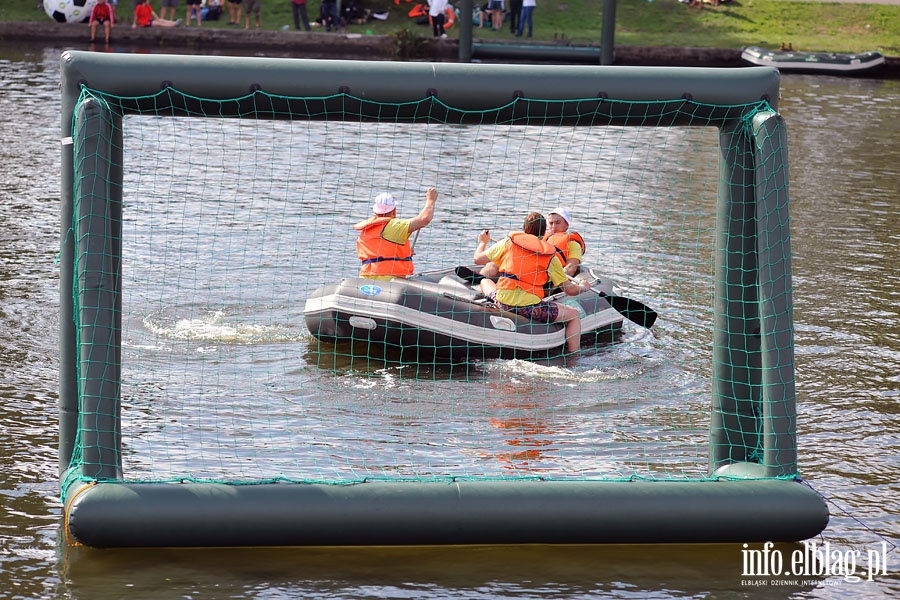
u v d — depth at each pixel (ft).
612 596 37.70
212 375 57.06
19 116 131.75
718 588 38.52
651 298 73.77
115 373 40.86
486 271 66.95
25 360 58.23
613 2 197.36
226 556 39.45
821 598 38.11
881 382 59.26
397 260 64.03
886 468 48.60
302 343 62.64
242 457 47.16
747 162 44.47
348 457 47.67
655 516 40.09
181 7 226.38
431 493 39.68
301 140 125.39
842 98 172.24
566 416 53.62
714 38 222.89
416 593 37.45
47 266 75.20
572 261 66.85
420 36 205.98
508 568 39.37
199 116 43.27
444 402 54.95
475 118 44.11
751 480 41.60
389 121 44.09
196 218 89.61
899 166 123.34
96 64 41.47
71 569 38.11
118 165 42.09
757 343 45.16
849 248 88.17
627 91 43.47
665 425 52.80
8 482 44.42
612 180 111.14
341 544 39.73
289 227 88.12
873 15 238.07
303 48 207.21
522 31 216.54
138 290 70.33
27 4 221.05
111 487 38.96
